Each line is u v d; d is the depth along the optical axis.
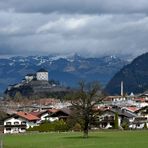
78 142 145.62
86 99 169.12
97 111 171.12
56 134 195.88
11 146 131.88
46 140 158.62
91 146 130.50
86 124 169.25
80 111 168.88
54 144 139.50
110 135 181.25
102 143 140.62
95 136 175.25
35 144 140.38
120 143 139.62
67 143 142.50
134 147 125.00
